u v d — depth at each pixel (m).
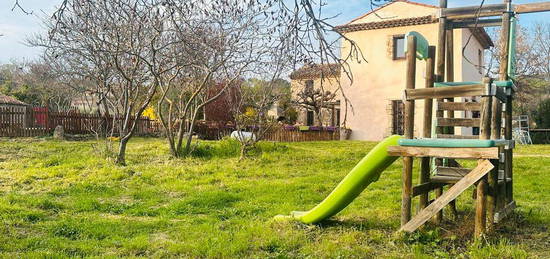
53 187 9.83
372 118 24.47
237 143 15.40
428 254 5.49
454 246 5.73
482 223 5.80
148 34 10.53
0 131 18.95
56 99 34.03
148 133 22.50
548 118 26.98
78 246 5.75
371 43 24.52
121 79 13.62
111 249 5.74
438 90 6.00
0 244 5.70
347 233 6.28
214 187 10.21
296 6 3.46
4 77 37.91
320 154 15.25
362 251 5.55
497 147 5.53
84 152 14.58
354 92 24.84
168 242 5.92
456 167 7.27
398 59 23.86
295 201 8.80
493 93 5.71
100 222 7.00
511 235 6.25
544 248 5.73
